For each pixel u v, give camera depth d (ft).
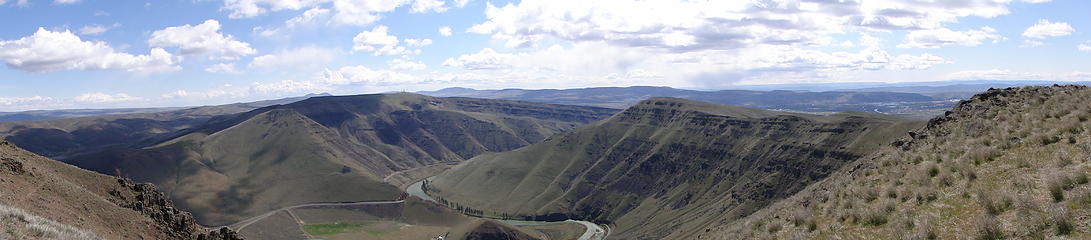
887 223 82.12
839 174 180.14
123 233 156.76
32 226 95.04
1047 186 69.62
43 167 188.03
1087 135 85.25
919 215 79.56
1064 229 58.80
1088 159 74.84
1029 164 82.89
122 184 212.64
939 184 89.71
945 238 68.74
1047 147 88.53
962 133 129.80
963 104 170.19
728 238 130.41
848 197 104.12
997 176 83.05
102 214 161.79
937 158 108.68
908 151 139.64
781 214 125.29
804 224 100.58
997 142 103.71
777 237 102.17
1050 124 100.99
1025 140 96.17
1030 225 62.39
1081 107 101.04
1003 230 64.23
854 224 88.17
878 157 168.76
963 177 88.48
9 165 159.94
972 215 71.77
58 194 158.40
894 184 100.53
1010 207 69.41
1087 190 62.90
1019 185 75.31
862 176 124.16
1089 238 54.75
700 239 192.24
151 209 201.16
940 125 161.48
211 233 210.18
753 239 112.37
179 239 190.19
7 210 100.01
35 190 150.82
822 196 121.08
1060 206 63.57
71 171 202.90
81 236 106.01
